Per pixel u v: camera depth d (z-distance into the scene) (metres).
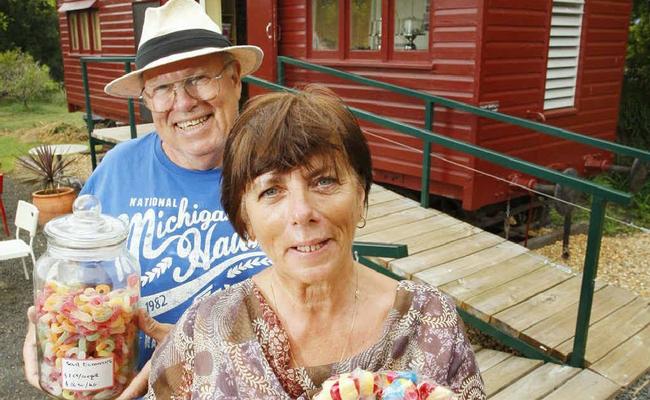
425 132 4.01
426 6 5.21
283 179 1.04
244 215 1.15
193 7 1.69
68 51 11.54
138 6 8.62
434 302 1.13
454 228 4.38
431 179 5.39
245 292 1.17
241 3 9.19
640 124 8.73
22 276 5.32
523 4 5.11
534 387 2.88
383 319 1.12
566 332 3.19
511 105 5.26
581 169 6.46
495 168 5.20
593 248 2.89
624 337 3.25
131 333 1.40
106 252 1.37
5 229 6.32
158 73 1.64
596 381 2.91
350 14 5.79
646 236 6.20
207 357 1.11
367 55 5.73
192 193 1.67
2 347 4.06
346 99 6.02
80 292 1.33
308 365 1.09
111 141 6.66
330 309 1.10
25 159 7.80
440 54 5.11
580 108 6.19
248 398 1.05
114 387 1.37
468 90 4.94
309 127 1.02
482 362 3.17
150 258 1.65
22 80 16.98
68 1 11.02
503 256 3.97
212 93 1.64
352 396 0.93
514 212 5.69
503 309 3.34
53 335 1.33
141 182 1.71
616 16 6.38
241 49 1.66
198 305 1.21
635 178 5.71
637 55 8.71
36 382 1.44
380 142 5.83
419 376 0.98
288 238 1.04
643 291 4.82
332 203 1.04
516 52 5.16
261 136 1.03
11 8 21.78
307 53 6.24
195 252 1.64
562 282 3.68
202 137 1.66
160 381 1.19
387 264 3.76
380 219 4.50
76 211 1.39
